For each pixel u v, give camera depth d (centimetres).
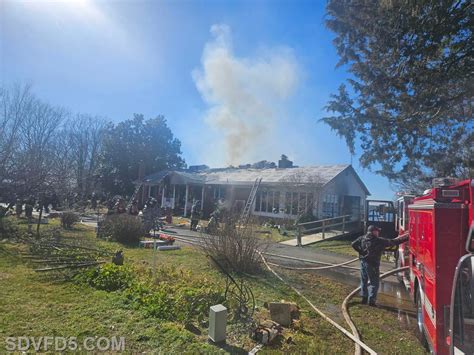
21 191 1288
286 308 512
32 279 632
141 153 4141
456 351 331
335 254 1295
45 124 2416
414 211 587
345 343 471
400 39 700
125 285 612
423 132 988
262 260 898
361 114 965
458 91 770
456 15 580
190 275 730
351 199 2481
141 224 1271
